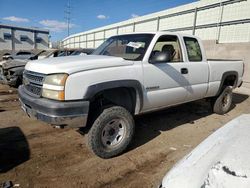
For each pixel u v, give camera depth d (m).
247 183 1.30
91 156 3.77
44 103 3.24
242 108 7.26
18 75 8.80
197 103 7.47
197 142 4.47
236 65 6.38
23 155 3.73
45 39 56.91
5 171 3.25
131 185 3.05
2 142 4.19
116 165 3.53
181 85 4.67
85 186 2.99
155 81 4.14
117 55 4.44
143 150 4.06
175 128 5.20
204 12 16.75
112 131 3.70
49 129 4.87
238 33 14.39
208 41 15.70
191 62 4.91
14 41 51.59
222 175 1.38
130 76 3.76
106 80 3.49
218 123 5.64
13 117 5.58
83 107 3.28
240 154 1.56
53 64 3.43
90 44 39.16
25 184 2.98
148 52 4.11
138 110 3.99
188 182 1.53
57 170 3.33
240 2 14.12
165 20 20.73
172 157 3.84
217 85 5.74
